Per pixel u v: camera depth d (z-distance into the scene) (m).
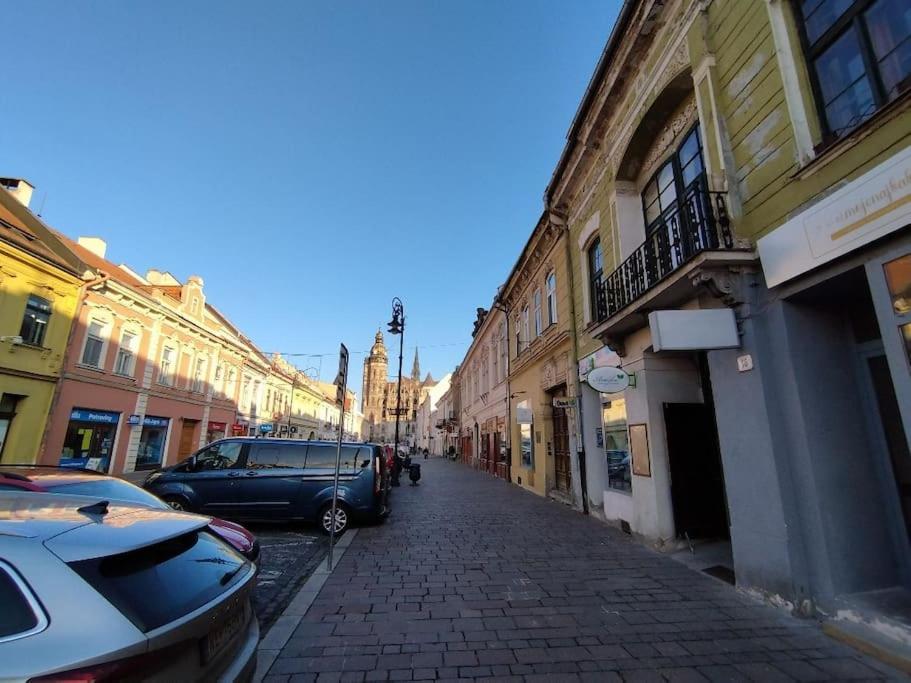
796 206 4.75
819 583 4.46
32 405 16.83
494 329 24.89
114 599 1.90
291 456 9.69
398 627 4.41
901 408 3.74
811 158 4.62
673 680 3.44
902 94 3.65
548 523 9.98
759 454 5.03
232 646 2.47
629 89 8.58
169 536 2.42
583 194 11.27
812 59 4.78
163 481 9.39
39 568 1.87
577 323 11.80
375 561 6.84
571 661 3.74
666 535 7.37
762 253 5.09
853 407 4.79
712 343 5.23
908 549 4.41
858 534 4.48
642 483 7.94
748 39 5.51
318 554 7.39
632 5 7.66
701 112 6.25
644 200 9.06
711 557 6.66
